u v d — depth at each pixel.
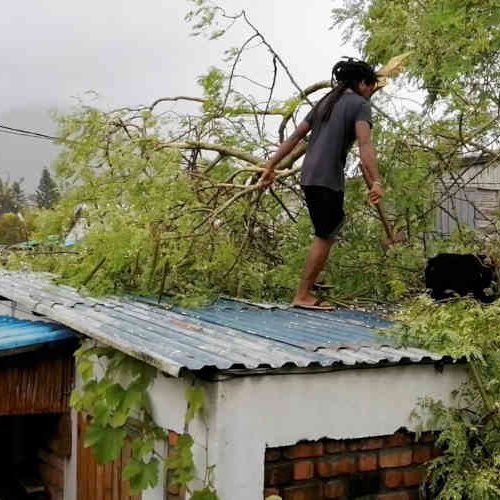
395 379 3.31
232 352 3.17
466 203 6.46
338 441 3.22
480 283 4.58
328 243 4.90
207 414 2.94
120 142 5.48
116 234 4.86
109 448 3.42
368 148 4.59
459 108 5.40
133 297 5.25
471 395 3.44
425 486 3.42
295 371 3.03
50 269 7.02
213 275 5.58
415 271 5.58
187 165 6.09
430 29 5.18
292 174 5.63
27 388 4.49
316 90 5.96
